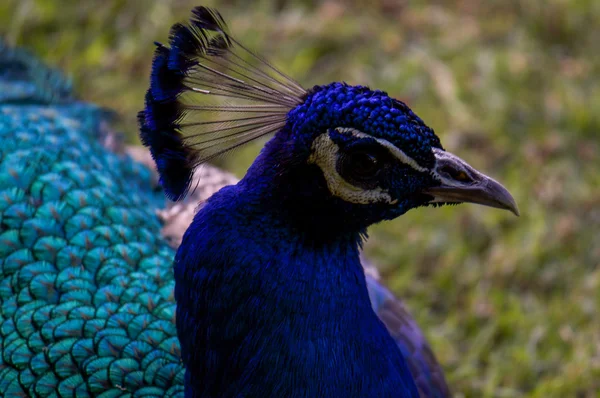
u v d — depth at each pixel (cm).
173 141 509
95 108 847
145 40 1136
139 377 596
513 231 953
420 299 902
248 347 506
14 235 643
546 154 1022
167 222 698
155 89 503
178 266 517
